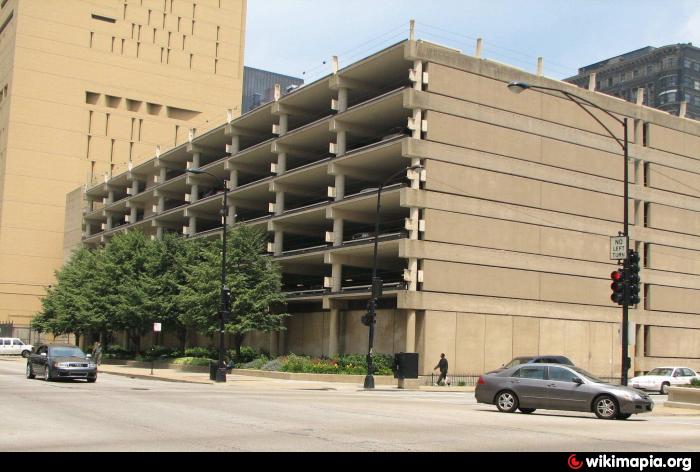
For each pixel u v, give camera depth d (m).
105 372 48.00
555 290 49.78
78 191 95.25
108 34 102.31
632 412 19.94
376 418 18.03
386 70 50.81
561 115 51.59
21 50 97.19
